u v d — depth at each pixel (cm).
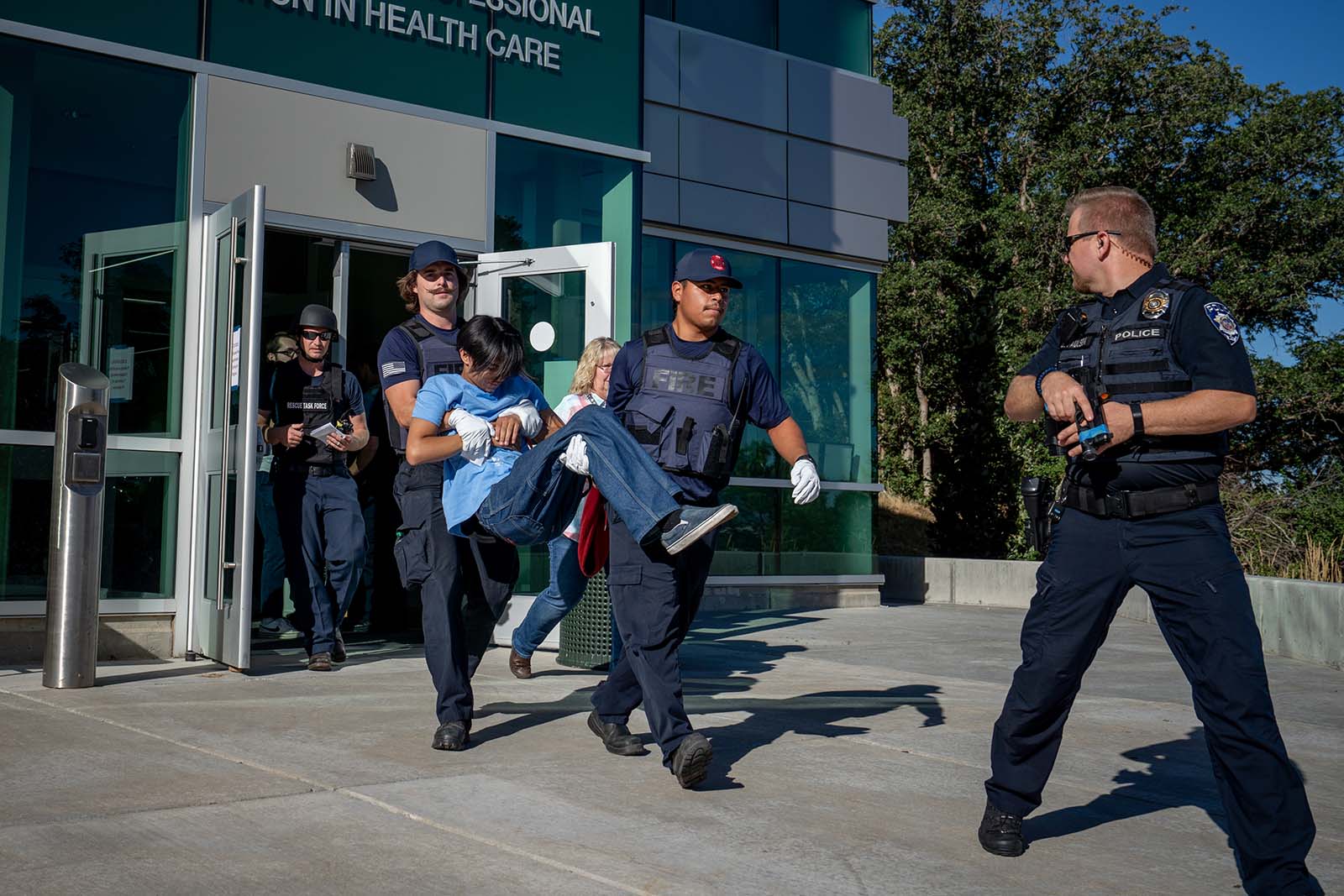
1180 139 3080
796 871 323
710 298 423
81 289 700
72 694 570
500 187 885
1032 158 2972
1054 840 367
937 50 3025
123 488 708
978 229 2884
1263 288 2905
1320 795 451
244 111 757
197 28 742
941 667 808
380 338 956
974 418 2377
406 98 833
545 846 337
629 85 966
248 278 661
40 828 336
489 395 474
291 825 349
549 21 916
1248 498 1748
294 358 722
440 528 468
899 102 2980
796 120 1352
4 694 565
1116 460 315
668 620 406
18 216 682
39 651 671
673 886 306
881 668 786
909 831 368
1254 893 297
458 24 862
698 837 351
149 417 720
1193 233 3033
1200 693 306
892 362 2489
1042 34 2994
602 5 951
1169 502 311
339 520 693
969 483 2312
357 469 768
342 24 804
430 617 461
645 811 378
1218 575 305
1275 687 766
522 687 631
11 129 680
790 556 1323
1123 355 319
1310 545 1363
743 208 1296
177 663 702
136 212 723
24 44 683
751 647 909
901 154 1458
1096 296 339
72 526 588
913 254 2697
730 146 1290
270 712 532
